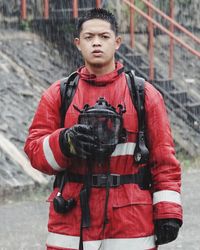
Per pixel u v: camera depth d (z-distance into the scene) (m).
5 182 17.53
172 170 6.55
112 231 6.38
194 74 31.84
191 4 36.72
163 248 13.14
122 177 6.46
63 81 6.72
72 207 6.41
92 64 6.59
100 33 6.55
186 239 13.88
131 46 28.64
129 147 6.49
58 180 6.61
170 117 27.05
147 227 6.42
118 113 6.46
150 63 27.27
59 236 6.44
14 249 12.98
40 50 25.47
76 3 26.14
